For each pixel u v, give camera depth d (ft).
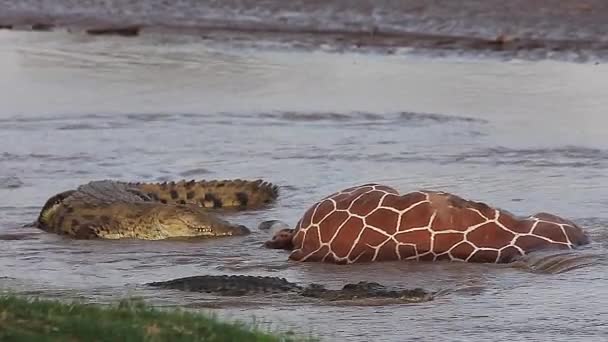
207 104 280.31
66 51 340.39
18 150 239.50
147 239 186.80
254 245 183.42
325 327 143.13
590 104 278.46
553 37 334.03
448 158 234.17
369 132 255.50
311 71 315.99
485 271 167.63
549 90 293.23
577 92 290.15
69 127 258.37
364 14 359.25
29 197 209.15
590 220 191.01
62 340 115.34
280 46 344.08
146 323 123.03
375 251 172.96
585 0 348.18
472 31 342.44
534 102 281.74
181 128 258.57
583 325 144.87
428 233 172.45
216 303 151.94
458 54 330.13
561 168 226.38
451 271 167.94
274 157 236.43
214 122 263.49
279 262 174.50
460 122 263.49
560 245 173.37
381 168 227.61
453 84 300.40
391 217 173.99
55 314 121.90
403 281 164.35
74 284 163.02
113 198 194.49
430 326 144.46
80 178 221.46
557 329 143.54
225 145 245.24
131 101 282.56
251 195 207.41
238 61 329.11
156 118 266.57
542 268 166.71
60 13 380.58
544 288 159.53
